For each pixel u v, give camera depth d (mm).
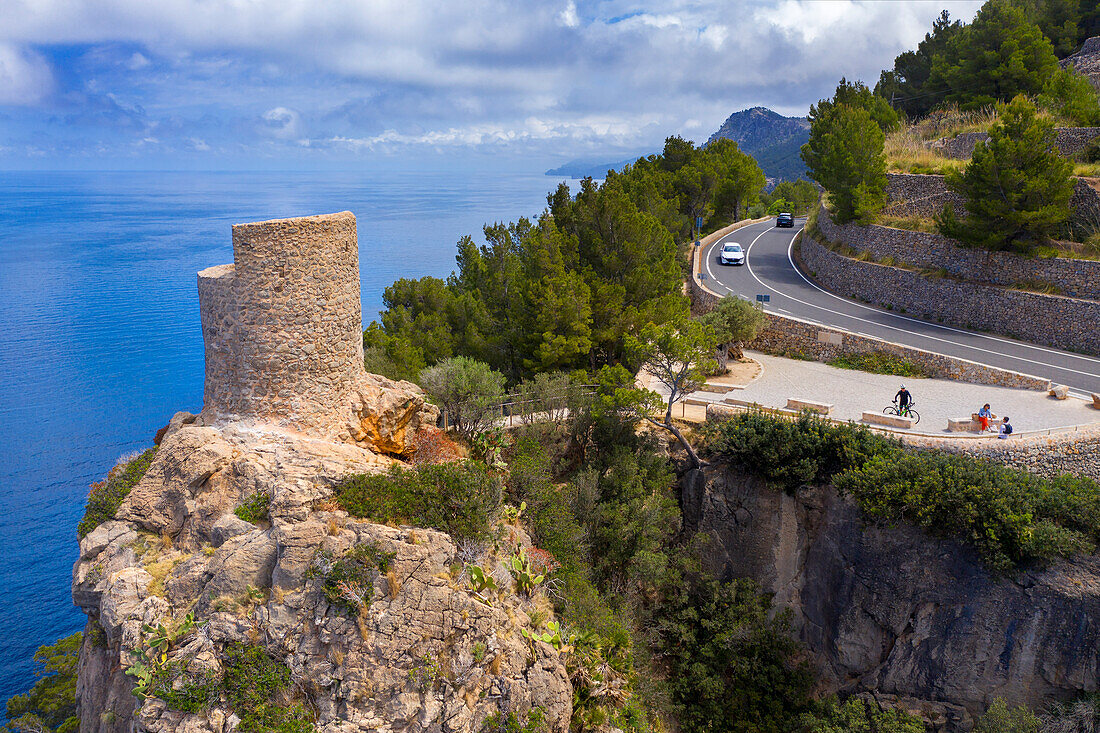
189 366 113125
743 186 83375
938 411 33906
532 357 38656
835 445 30375
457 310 42969
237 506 18875
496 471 27281
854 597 29312
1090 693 24922
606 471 32719
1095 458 29250
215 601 17375
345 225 21203
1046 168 41406
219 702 16484
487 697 17719
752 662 30000
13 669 47688
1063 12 74812
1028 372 36938
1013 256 43312
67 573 58406
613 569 30219
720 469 33125
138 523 19656
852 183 54875
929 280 46906
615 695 22031
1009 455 29234
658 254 46562
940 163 54844
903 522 28203
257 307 19469
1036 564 25797
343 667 16922
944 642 27453
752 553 32250
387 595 17422
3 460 77812
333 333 21031
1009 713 25609
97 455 79438
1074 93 54281
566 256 41281
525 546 23609
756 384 39438
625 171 65438
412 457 24062
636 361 36375
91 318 144250
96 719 18156
